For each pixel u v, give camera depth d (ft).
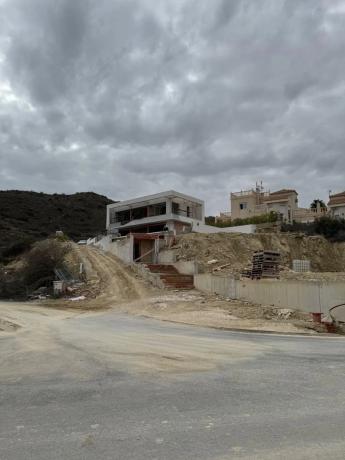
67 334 50.16
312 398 21.15
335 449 14.55
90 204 392.47
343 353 35.27
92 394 22.77
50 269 130.52
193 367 29.63
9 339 46.50
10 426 17.66
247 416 18.34
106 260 145.48
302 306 71.26
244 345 40.19
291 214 258.57
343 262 178.09
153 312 77.61
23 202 350.64
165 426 17.20
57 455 14.40
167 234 155.33
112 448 14.94
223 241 151.02
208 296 91.50
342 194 258.98
